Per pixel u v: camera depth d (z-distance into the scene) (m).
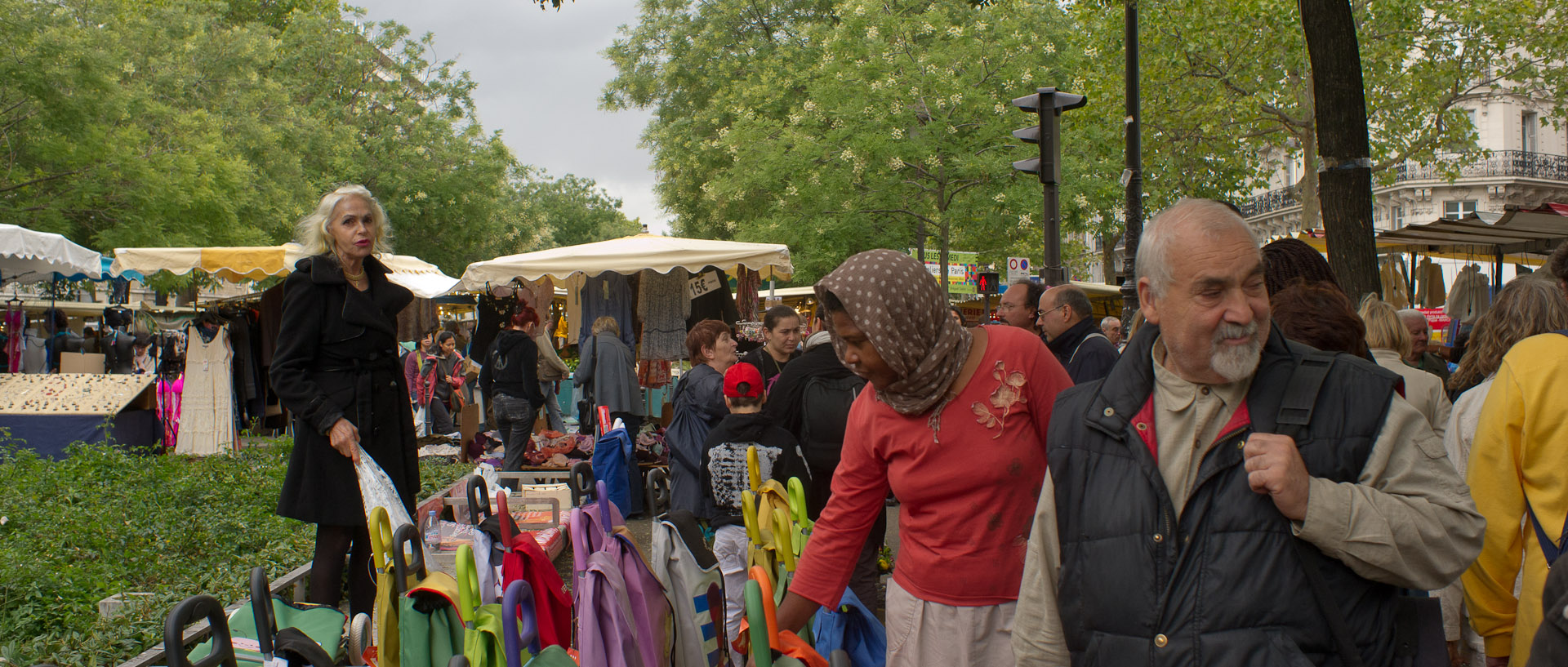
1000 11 24.69
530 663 2.74
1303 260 3.36
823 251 23.20
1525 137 32.75
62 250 12.31
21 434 11.60
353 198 4.41
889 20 23.94
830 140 23.38
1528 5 20.84
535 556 3.12
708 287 12.11
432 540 6.18
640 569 3.13
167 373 12.56
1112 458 2.05
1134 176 9.23
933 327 2.56
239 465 10.32
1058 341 6.38
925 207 23.88
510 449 10.06
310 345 4.31
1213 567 1.89
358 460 4.23
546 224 52.03
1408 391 2.94
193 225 24.39
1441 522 1.82
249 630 3.18
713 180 29.44
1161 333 2.06
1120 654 1.97
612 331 10.18
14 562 6.05
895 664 2.83
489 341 12.37
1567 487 2.68
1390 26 21.39
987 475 2.62
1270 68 21.06
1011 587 2.66
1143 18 20.67
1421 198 33.22
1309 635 1.84
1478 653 3.63
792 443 4.61
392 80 40.69
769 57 29.09
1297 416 1.90
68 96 21.25
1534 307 3.31
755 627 2.58
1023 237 25.89
